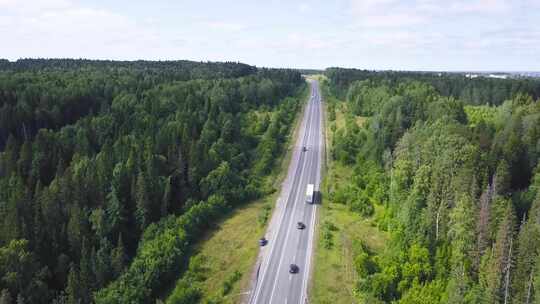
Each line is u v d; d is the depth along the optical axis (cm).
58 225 9906
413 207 8800
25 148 12481
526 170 10419
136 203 10688
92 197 10656
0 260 8406
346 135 15112
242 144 14838
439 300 6794
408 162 10338
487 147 11000
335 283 7675
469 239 7512
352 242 8994
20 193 10181
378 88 19562
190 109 16138
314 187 12181
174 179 11844
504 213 7450
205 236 10050
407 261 7738
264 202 11469
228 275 8212
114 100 17038
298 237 9412
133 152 11888
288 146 15438
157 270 8400
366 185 11506
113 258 9012
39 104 15675
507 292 6562
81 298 8206
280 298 7338
